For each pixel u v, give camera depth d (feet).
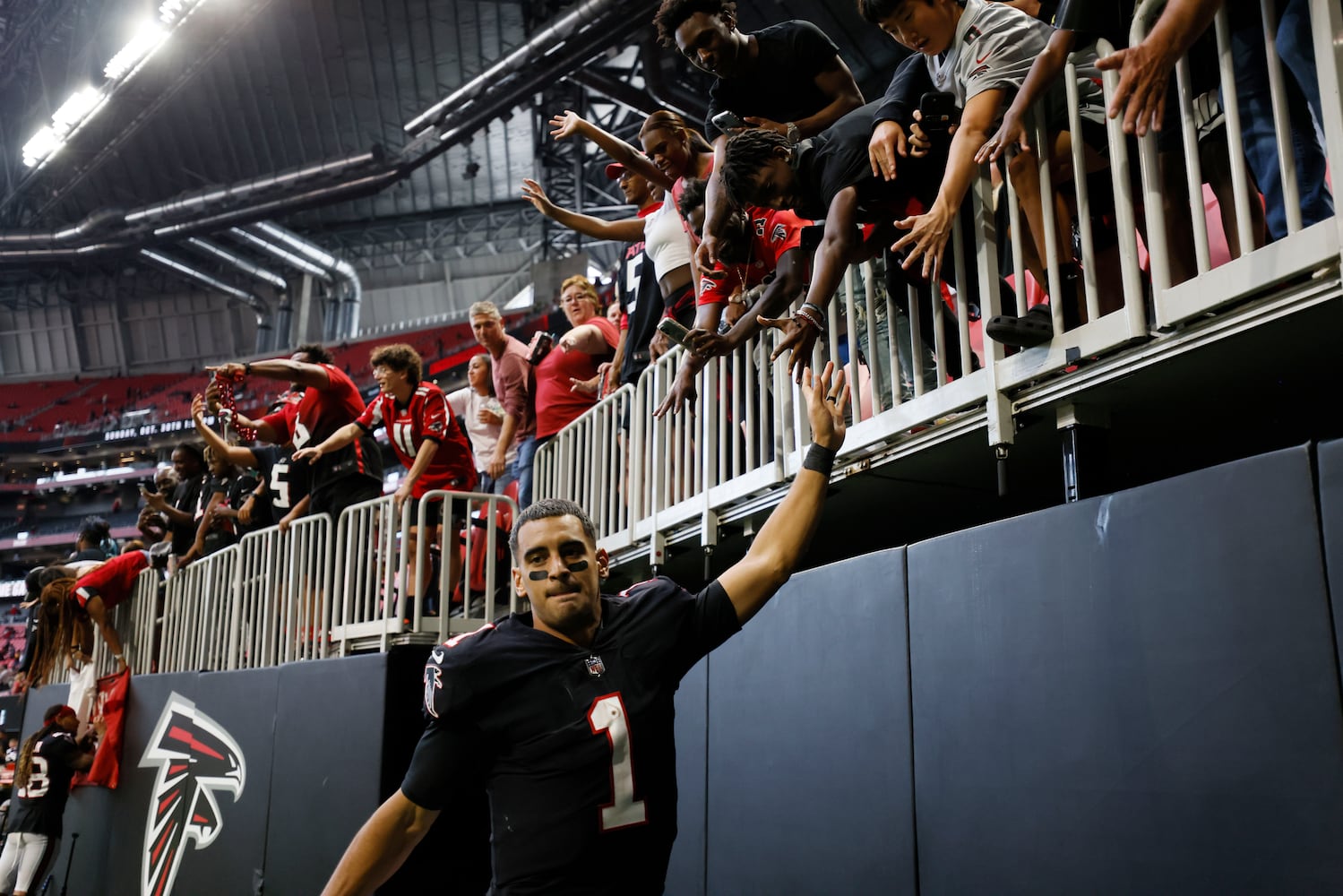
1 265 115.44
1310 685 6.89
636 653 7.02
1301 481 7.12
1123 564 8.25
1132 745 7.97
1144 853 7.75
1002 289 11.24
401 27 77.46
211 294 124.67
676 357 15.66
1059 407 9.93
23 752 25.25
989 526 9.53
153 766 23.35
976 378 10.28
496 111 74.13
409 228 112.88
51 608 27.43
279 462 22.27
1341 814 6.61
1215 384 9.36
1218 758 7.36
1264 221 9.80
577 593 6.89
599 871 6.57
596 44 60.75
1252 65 8.77
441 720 6.94
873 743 10.50
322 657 19.04
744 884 12.09
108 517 117.70
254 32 81.82
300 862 17.33
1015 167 9.94
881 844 10.22
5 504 121.90
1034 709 8.82
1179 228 9.53
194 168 101.14
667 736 6.98
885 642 10.53
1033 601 8.98
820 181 10.46
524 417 21.79
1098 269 10.25
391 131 89.86
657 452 15.98
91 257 112.88
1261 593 7.25
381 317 122.11
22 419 123.65
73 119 97.30
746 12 54.19
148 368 128.47
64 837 26.84
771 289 11.02
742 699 12.57
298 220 110.01
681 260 16.71
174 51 85.71
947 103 9.39
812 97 12.41
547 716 6.77
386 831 6.91
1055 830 8.46
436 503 19.38
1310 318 7.91
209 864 20.11
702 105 61.62
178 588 25.52
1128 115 7.37
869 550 17.31
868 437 11.70
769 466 13.21
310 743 17.87
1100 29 8.59
